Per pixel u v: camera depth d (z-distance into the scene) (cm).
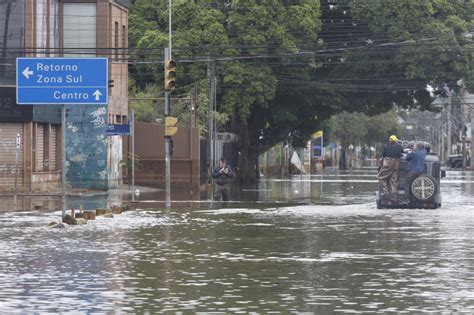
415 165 7125
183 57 12581
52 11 10231
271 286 3183
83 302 2855
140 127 11806
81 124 10462
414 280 3312
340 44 13362
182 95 12719
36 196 9056
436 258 3959
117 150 11044
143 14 13400
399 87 13375
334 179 15262
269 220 6125
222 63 12556
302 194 9981
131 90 13250
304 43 12888
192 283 3256
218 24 12619
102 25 10494
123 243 4612
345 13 13588
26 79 5834
